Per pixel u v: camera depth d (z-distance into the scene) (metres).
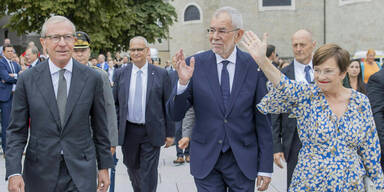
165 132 5.14
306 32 4.21
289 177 3.96
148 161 4.94
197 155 3.20
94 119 3.14
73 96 2.95
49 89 2.91
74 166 2.91
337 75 2.55
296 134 3.88
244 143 3.15
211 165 3.13
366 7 28.83
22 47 24.06
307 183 2.56
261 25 33.12
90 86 3.03
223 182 3.24
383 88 4.18
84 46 4.40
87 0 17.61
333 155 2.55
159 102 4.98
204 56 3.26
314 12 32.66
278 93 2.65
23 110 2.92
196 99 3.19
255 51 2.65
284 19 32.94
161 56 40.66
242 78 3.16
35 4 17.25
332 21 31.64
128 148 5.00
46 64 2.98
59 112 2.92
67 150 2.89
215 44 3.12
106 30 19.02
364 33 29.06
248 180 3.16
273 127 4.11
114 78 5.14
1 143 8.52
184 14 35.03
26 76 2.93
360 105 2.62
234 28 3.10
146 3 22.17
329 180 2.52
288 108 2.71
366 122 2.61
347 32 30.23
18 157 2.86
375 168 2.64
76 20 18.27
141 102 4.91
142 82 4.97
